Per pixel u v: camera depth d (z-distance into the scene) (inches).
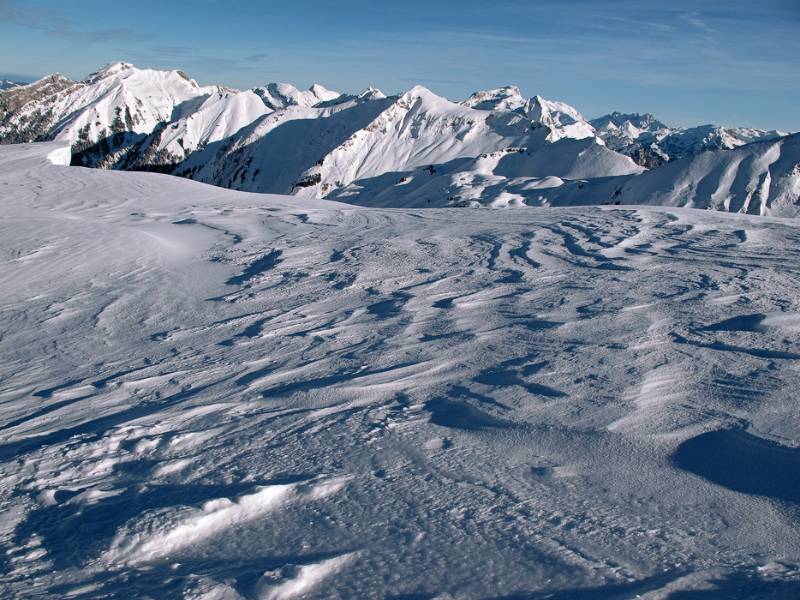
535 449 151.6
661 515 119.7
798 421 159.9
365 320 320.2
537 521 118.0
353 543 111.7
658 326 267.0
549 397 186.4
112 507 131.4
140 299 407.8
